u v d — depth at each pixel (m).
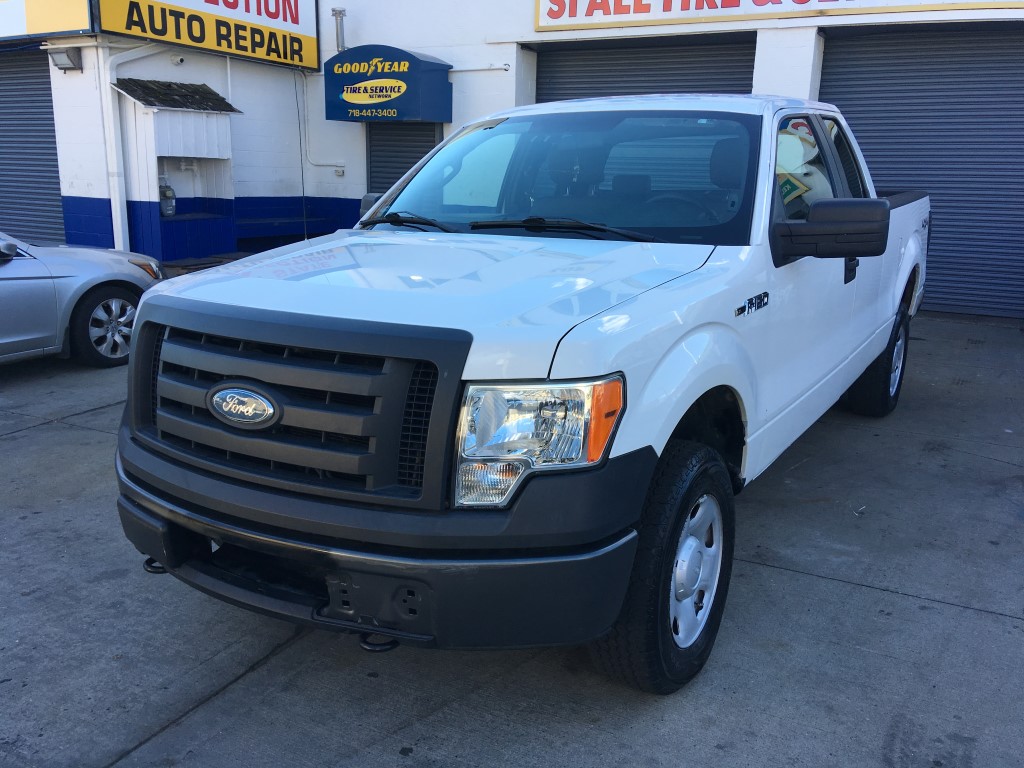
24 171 12.94
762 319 3.37
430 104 12.10
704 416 3.23
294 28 13.15
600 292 2.73
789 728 2.87
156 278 7.94
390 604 2.44
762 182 3.59
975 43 9.82
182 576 2.84
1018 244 10.14
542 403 2.38
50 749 2.76
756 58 10.40
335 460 2.45
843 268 4.37
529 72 12.27
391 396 2.40
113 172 11.56
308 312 2.57
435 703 3.02
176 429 2.78
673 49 11.44
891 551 4.18
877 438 5.87
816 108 4.71
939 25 9.63
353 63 12.30
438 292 2.66
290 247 3.57
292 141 13.84
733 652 3.31
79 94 11.54
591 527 2.42
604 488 2.44
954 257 10.48
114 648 3.34
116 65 11.32
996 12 9.13
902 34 10.12
